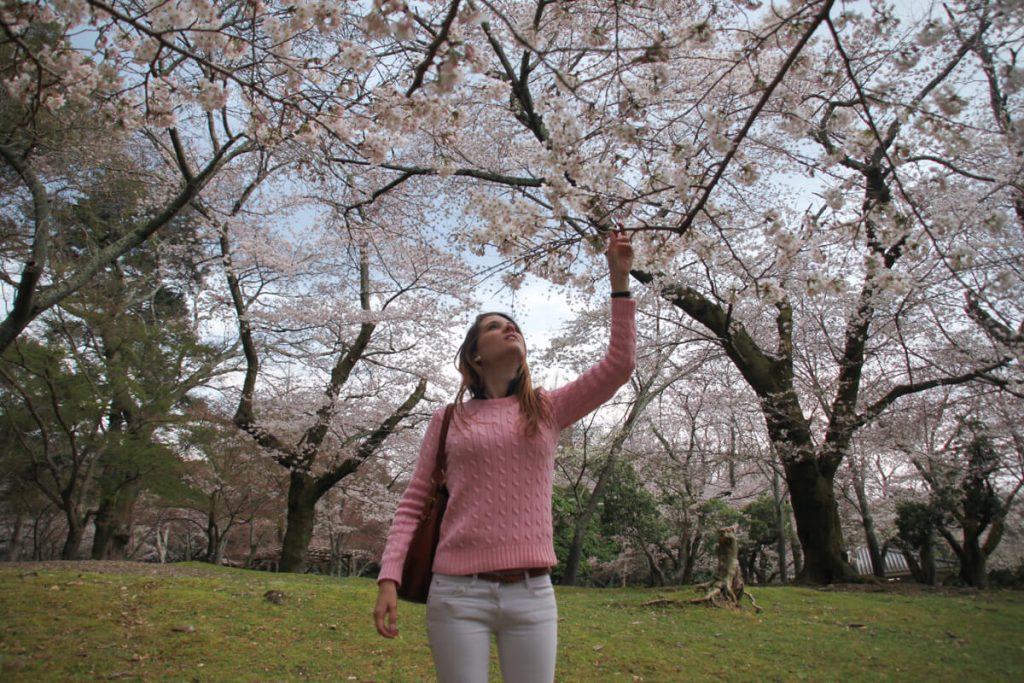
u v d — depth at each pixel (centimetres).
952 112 352
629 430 1335
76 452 1173
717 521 1666
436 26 500
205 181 580
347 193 909
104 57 402
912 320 1097
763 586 966
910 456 1181
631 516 1563
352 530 1919
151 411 1366
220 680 407
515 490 197
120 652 446
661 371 1409
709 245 384
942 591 921
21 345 1188
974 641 583
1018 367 948
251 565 2105
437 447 212
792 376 1091
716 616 657
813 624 634
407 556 204
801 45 303
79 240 1180
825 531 1012
